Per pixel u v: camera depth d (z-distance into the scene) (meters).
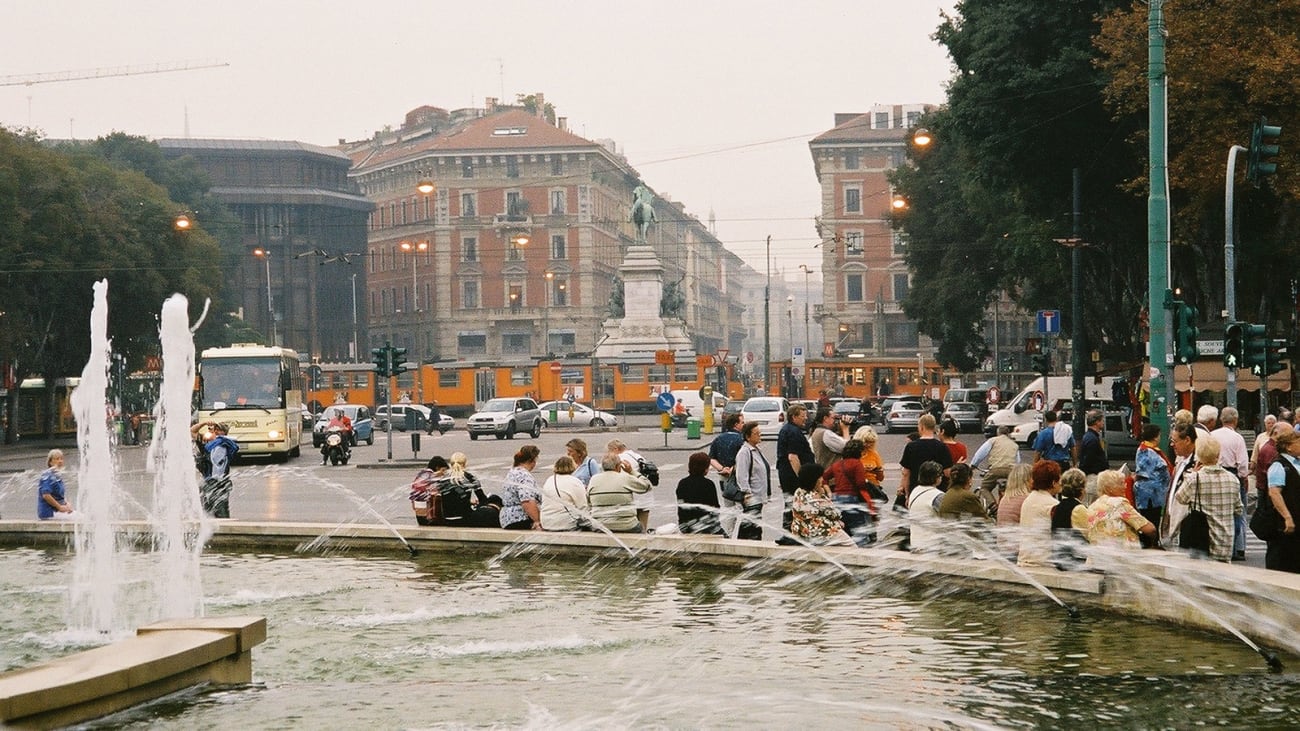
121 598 16.70
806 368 84.50
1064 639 12.58
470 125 147.12
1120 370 48.19
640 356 82.56
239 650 10.34
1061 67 41.78
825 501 16.98
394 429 75.19
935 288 74.31
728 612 14.61
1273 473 13.92
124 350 80.12
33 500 35.09
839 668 11.49
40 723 8.67
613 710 9.95
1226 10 35.25
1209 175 35.66
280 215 140.88
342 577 18.00
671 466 42.03
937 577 15.35
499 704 10.20
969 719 9.53
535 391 82.69
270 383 46.78
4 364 73.56
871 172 137.88
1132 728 9.27
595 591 16.31
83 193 75.81
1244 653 11.86
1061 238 45.00
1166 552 13.41
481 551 19.77
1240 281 44.34
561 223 139.38
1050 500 14.58
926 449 18.48
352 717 9.66
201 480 24.58
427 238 142.00
